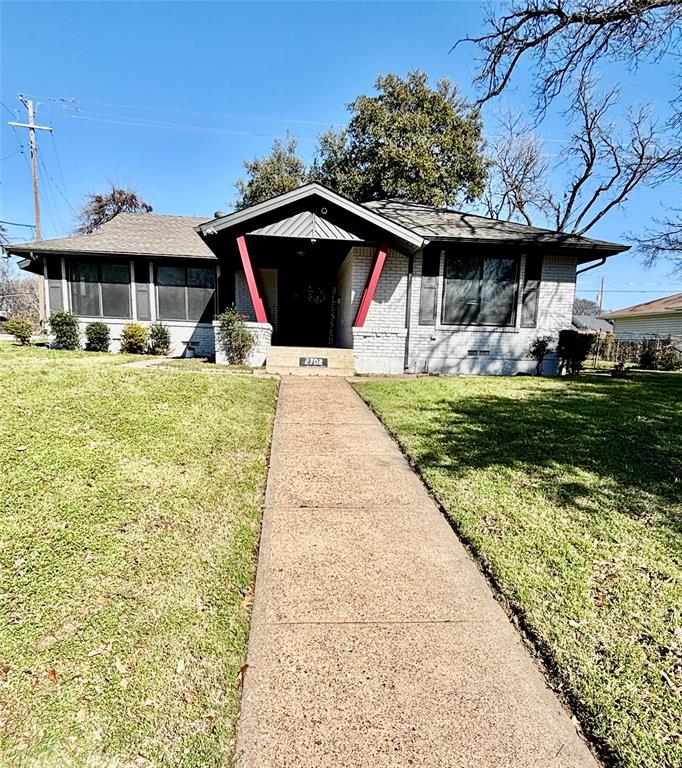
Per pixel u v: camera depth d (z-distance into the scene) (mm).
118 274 12727
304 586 2514
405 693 1839
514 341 10656
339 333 12789
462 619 2283
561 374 10758
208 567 2572
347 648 2074
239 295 13148
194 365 9555
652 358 16172
